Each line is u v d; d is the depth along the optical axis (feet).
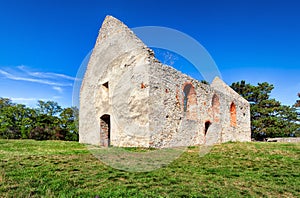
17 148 24.68
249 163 18.35
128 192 10.43
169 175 13.50
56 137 62.49
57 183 11.35
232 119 46.32
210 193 10.88
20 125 62.69
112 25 29.04
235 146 28.43
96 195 9.92
